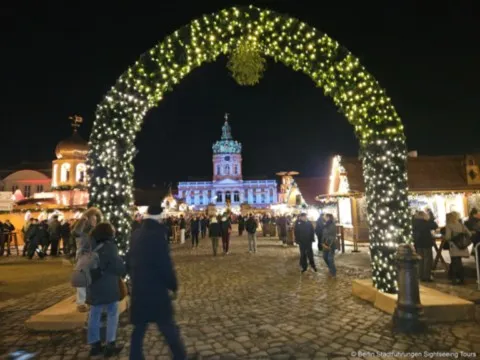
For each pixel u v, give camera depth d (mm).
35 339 5633
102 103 7484
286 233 22047
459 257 9055
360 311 6730
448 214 9320
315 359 4672
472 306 6109
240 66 7688
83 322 6012
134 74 7582
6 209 23812
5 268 13672
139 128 7859
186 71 7883
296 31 7727
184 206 48562
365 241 20328
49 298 8570
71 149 29141
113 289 5000
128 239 7324
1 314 7156
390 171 7277
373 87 7629
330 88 7996
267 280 10148
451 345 5035
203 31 7594
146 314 3977
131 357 3910
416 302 5672
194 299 8031
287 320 6312
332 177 23047
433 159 20719
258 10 7691
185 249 20328
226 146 107875
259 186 104188
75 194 26188
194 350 5031
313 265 11406
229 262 14242
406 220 7191
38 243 16750
